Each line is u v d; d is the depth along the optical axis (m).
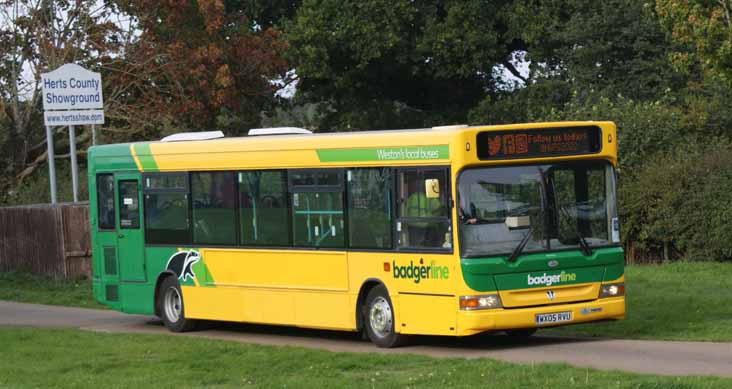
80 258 30.59
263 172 18.78
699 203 27.11
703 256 27.31
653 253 28.92
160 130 37.41
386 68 45.78
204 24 38.09
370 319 17.05
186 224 20.38
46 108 30.36
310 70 42.28
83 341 18.11
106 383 13.88
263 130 20.00
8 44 36.97
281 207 18.47
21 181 37.47
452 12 42.66
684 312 18.84
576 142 16.27
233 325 21.41
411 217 16.31
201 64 36.72
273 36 40.16
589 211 16.31
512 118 42.38
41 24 36.56
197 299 20.25
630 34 38.59
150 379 14.02
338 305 17.56
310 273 18.00
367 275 17.03
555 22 41.38
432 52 43.47
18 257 31.89
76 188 31.14
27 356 16.69
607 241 16.38
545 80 41.50
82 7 36.53
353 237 17.23
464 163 15.66
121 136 37.12
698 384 11.48
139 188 21.38
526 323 15.64
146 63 36.44
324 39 41.97
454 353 15.84
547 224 15.98
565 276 15.95
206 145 19.89
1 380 14.52
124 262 21.80
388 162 16.64
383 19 42.09
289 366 14.48
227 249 19.53
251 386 13.11
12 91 37.28
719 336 16.27
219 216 19.69
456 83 48.59
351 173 17.25
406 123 47.62
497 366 13.48
